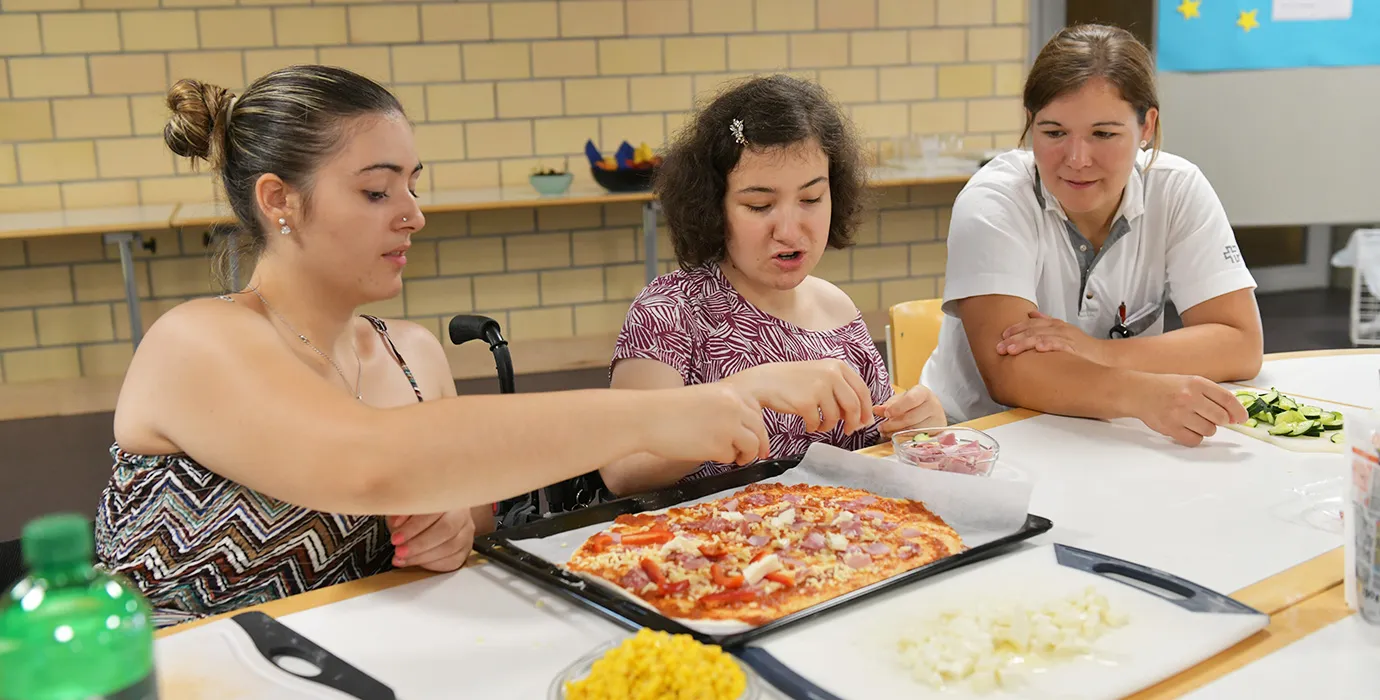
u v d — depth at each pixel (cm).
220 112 123
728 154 154
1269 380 185
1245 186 435
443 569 114
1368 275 435
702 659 82
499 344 169
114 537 122
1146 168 196
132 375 116
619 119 473
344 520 126
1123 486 135
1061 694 84
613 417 107
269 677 88
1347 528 98
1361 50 421
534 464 104
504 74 457
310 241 121
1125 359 177
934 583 105
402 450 101
